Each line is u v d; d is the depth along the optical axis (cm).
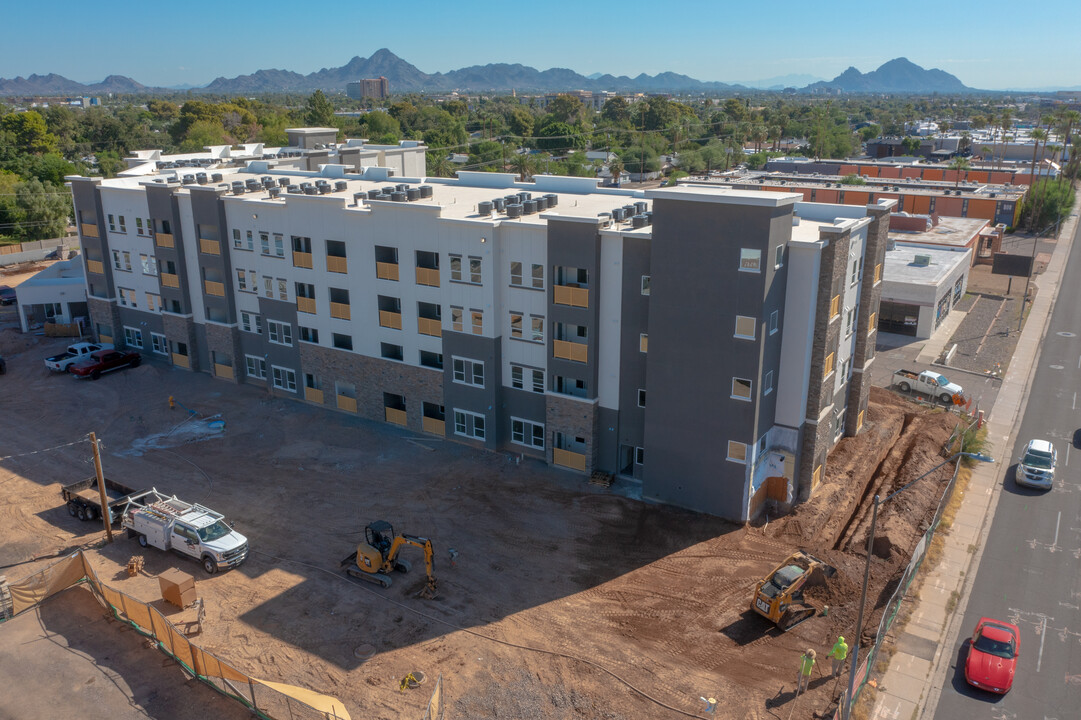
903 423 5094
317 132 8319
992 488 4200
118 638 2948
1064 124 18825
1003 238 11538
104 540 3672
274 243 5062
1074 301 8181
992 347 6656
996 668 2711
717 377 3600
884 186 11862
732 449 3662
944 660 2858
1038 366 6188
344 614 3089
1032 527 3797
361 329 4834
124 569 3422
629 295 3853
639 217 3962
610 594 3209
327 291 4912
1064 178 14600
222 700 2620
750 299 3422
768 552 3497
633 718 2550
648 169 16825
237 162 7481
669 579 3306
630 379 3978
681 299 3584
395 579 3325
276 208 4953
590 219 3803
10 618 3058
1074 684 2742
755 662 2811
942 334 7000
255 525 3766
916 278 7062
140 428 4903
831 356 3928
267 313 5278
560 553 3506
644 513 3831
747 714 2559
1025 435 4903
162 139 19038
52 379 5753
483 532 3675
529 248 4062
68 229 11325
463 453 4503
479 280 4222
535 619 3056
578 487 4091
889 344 6738
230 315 5469
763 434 3731
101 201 6003
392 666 2791
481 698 2634
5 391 5538
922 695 2680
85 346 6088
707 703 2600
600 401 4106
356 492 4066
